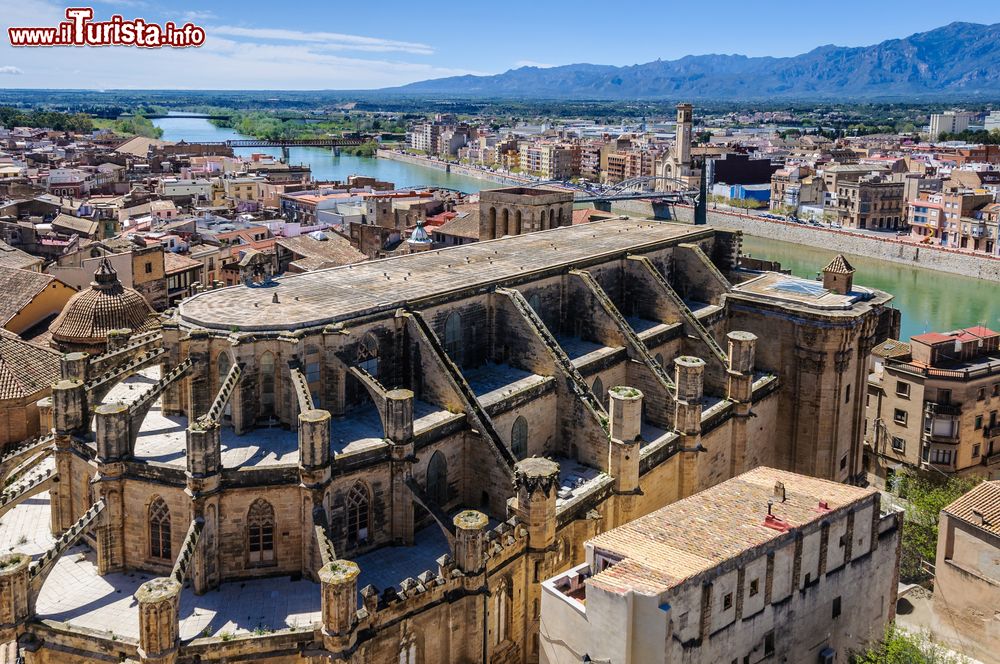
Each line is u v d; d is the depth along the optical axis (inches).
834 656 2600.9
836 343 3924.7
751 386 3750.0
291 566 2551.7
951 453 4510.3
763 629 2348.7
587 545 2364.7
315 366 2861.7
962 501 3157.0
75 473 2765.7
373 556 2694.4
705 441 3545.8
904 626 3122.5
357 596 2445.9
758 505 2564.0
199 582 2439.7
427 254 3991.1
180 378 2738.7
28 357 3722.9
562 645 2276.1
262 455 2618.1
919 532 3644.2
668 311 4050.2
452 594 2474.2
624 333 3651.6
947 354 4672.7
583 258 3937.0
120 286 4279.0
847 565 2598.4
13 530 2874.0
